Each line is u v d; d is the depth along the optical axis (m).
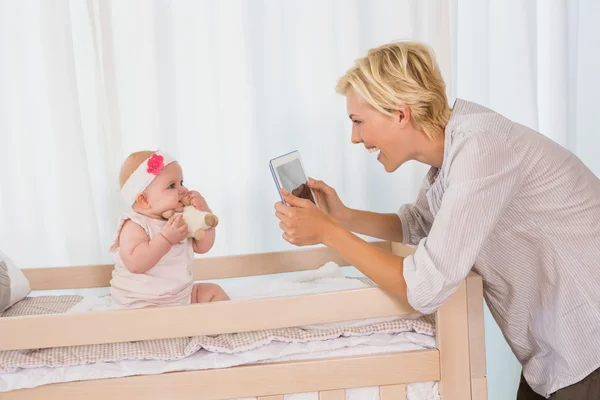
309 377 1.26
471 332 1.29
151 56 1.93
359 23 2.01
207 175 1.99
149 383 1.23
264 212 2.02
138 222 1.52
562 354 1.26
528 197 1.24
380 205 2.07
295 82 2.01
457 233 1.16
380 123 1.29
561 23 2.15
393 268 1.23
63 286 1.77
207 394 1.24
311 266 1.84
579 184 1.25
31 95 1.90
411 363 1.28
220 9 1.96
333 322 1.31
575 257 1.24
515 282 1.29
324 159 2.03
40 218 1.93
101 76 1.90
